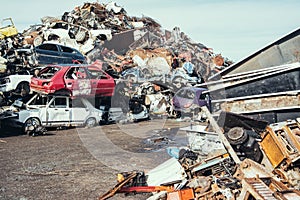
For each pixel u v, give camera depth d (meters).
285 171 5.03
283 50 8.70
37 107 13.66
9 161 8.45
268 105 8.12
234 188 4.56
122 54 17.31
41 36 24.75
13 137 12.27
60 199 5.74
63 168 7.76
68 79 14.04
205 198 4.73
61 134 12.87
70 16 28.59
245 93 8.53
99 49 17.56
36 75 14.80
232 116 6.27
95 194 6.00
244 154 5.60
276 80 8.07
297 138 5.17
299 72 7.80
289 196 3.98
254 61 8.89
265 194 4.03
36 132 12.55
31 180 6.85
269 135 5.37
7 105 14.98
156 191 5.63
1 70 16.36
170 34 19.03
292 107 7.81
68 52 18.81
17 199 5.73
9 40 20.27
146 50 16.61
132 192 5.75
